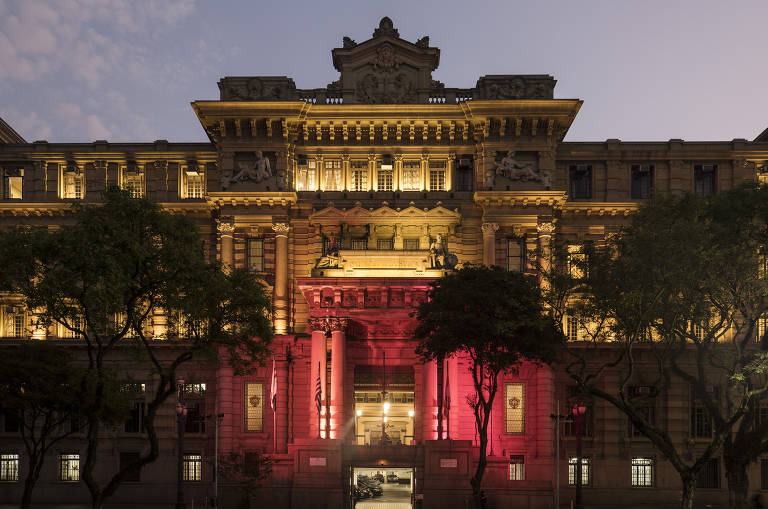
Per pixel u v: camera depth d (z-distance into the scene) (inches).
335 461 2343.8
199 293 1694.1
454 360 2459.4
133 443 2564.0
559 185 2709.2
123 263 1558.8
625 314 1765.5
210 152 2716.5
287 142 2645.2
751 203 1851.6
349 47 2706.7
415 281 2411.4
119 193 1653.5
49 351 1995.6
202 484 2514.8
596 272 1775.3
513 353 2006.6
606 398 1758.1
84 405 1710.1
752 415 1878.7
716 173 2706.7
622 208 2642.7
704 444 2524.6
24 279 1624.0
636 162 2719.0
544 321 1861.5
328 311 2433.6
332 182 2687.0
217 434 2342.5
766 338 1988.2
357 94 2672.2
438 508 2314.2
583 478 2524.6
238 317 1793.8
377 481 2859.3
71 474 2568.9
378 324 2532.0
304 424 2534.5
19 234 1615.4
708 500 2517.2
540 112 2578.7
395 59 2677.2
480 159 2640.3
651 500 2504.9
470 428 2488.9
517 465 2504.9
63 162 2746.1
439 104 2605.8
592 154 2711.6
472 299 1968.5
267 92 2645.2
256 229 2630.4
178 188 2723.9
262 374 2546.8
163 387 1700.3
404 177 2689.5
